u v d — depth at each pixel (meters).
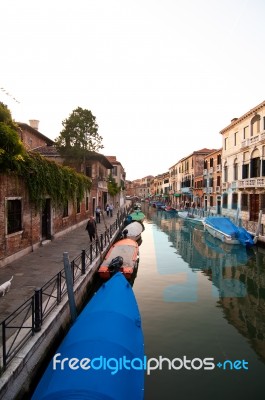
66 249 12.10
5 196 9.47
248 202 23.20
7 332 5.20
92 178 25.55
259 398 5.10
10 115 9.32
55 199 14.02
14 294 6.93
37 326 5.25
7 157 8.81
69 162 24.94
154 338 7.10
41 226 12.73
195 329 7.59
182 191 48.28
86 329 5.11
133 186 135.12
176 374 5.73
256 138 22.03
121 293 6.86
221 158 30.72
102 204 30.59
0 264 9.12
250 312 8.73
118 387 3.90
